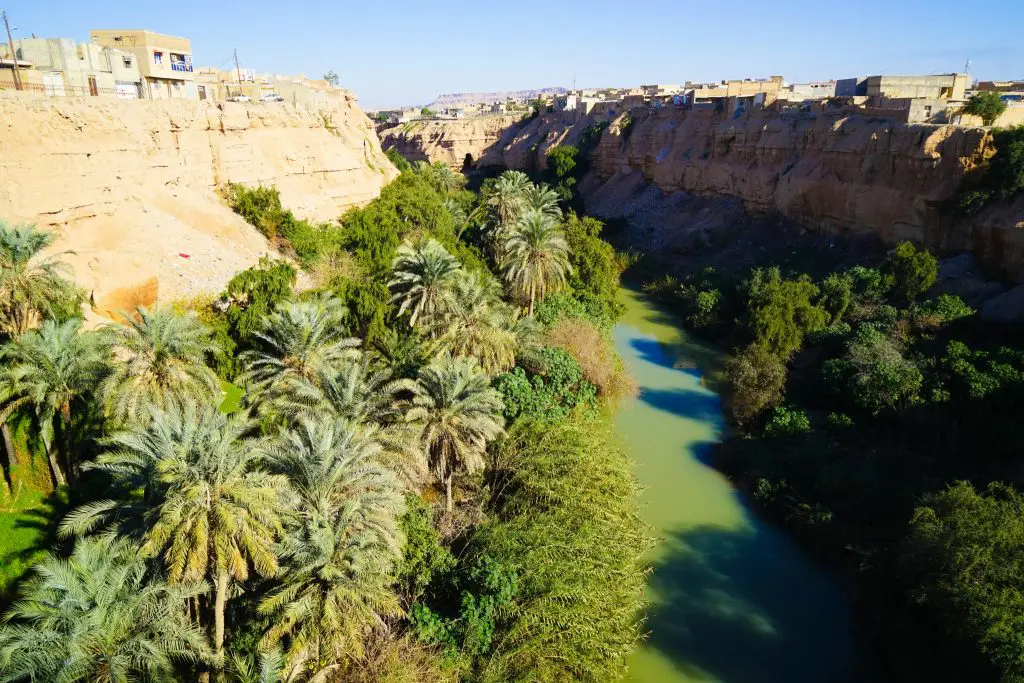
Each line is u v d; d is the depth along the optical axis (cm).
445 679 1775
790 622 2412
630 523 2573
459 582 2059
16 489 2464
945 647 1969
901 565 2158
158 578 1669
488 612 1945
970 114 4891
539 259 4203
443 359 2870
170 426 1716
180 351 2434
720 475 3338
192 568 1539
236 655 1662
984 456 2992
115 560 1670
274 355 2683
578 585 2011
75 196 3462
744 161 7194
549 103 14650
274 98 6800
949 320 3931
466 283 3306
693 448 3606
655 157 8769
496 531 2252
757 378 3838
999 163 4362
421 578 2058
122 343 2353
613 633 2033
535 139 12438
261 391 2480
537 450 2630
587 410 3366
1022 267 4122
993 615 1762
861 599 2411
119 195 3775
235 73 8544
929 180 4841
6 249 2480
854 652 2272
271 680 1522
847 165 5669
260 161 5150
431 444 2423
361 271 4531
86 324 2856
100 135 3812
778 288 4588
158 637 1589
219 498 1642
